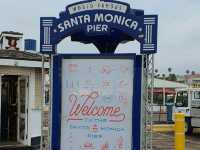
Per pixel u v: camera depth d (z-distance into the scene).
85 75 10.73
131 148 10.55
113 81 10.64
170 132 31.55
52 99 10.80
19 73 18.08
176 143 14.02
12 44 20.89
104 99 10.67
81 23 10.53
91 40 11.95
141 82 10.48
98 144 10.70
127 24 10.38
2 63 17.39
